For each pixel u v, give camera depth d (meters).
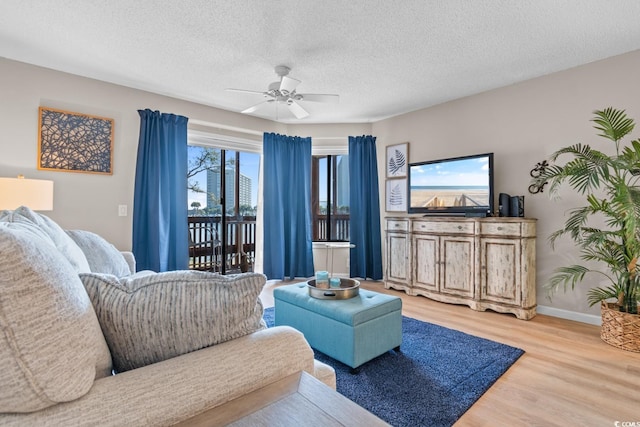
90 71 3.20
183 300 0.87
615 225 2.68
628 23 2.39
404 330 2.85
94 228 3.36
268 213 4.73
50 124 3.11
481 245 3.39
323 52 2.82
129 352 0.87
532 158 3.40
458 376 2.06
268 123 4.89
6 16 2.31
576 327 2.93
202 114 4.20
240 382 0.80
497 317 3.21
